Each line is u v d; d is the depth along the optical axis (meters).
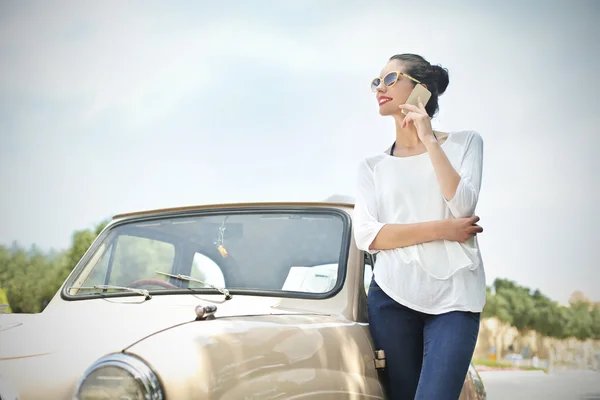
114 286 3.19
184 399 1.99
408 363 2.71
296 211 3.18
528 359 52.53
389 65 2.88
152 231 3.34
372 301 2.78
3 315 2.67
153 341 2.12
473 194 2.59
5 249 43.50
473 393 3.33
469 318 2.56
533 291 57.59
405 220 2.74
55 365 2.13
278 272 3.01
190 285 3.06
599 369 42.47
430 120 2.75
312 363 2.38
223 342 2.19
